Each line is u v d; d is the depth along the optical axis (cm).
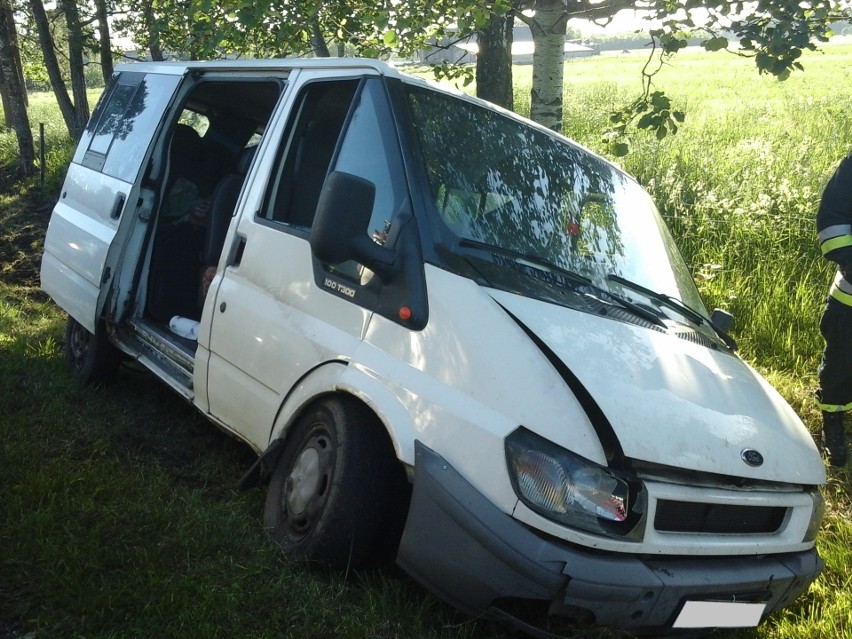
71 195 635
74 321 621
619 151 715
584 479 290
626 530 293
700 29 687
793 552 339
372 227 362
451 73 997
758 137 1463
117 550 346
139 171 536
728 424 329
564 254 389
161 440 500
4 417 488
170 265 568
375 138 383
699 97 2653
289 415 376
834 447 551
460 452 304
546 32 797
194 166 592
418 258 343
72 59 1825
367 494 334
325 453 353
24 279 968
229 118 614
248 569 340
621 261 412
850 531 468
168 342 509
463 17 709
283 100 454
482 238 364
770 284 762
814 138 1428
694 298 437
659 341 359
